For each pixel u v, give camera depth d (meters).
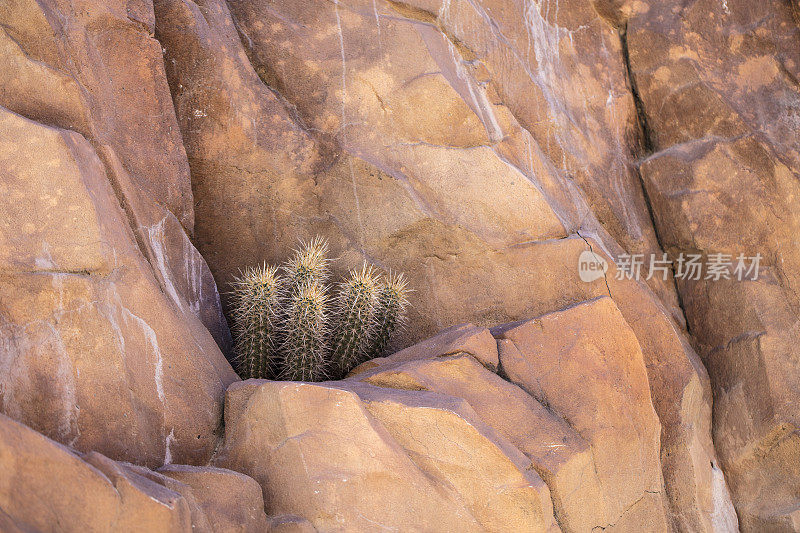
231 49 3.81
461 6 4.22
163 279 3.31
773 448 4.03
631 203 4.50
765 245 4.16
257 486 2.75
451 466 2.88
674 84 4.43
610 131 4.54
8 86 2.97
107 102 3.31
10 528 2.02
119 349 2.83
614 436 3.42
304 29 4.03
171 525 2.28
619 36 4.60
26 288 2.68
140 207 3.33
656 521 3.50
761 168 4.16
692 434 3.90
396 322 3.87
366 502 2.79
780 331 4.07
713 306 4.32
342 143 4.01
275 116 3.90
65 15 3.16
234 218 3.98
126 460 2.75
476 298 4.03
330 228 4.07
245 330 3.58
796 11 4.23
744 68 4.29
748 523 4.08
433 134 4.04
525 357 3.48
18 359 2.61
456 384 3.26
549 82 4.41
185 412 3.00
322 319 3.57
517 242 4.02
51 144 2.82
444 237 4.01
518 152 4.14
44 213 2.77
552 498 3.05
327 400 2.89
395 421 2.93
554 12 4.49
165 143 3.54
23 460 2.11
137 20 3.41
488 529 2.84
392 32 4.06
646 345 4.07
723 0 4.32
